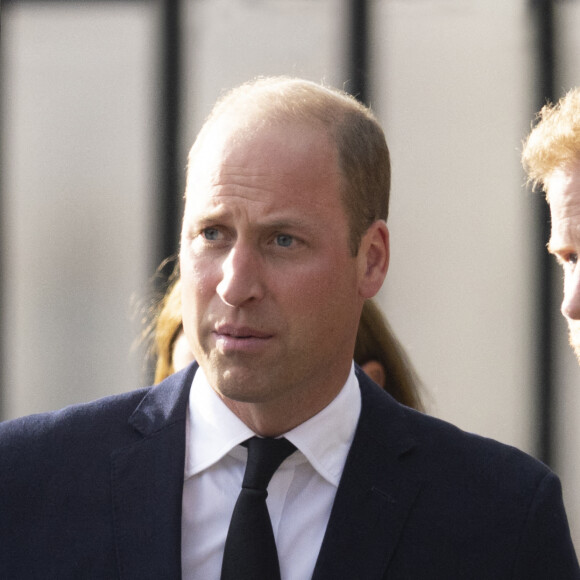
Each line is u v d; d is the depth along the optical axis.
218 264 6.05
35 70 17.84
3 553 6.19
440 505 6.49
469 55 17.73
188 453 6.46
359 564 6.26
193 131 17.78
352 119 6.35
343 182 6.21
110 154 17.83
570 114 6.74
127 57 17.81
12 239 17.86
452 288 17.80
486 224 17.78
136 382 17.77
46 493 6.30
